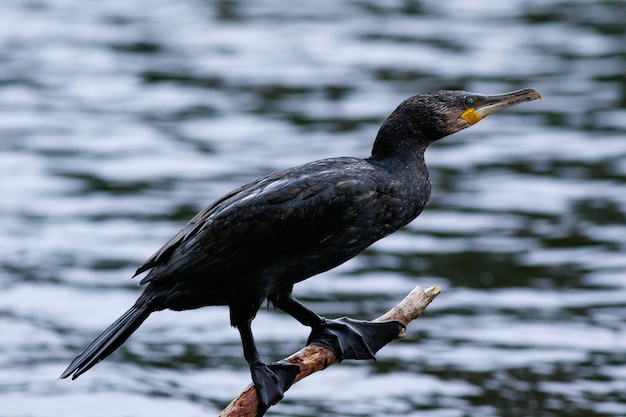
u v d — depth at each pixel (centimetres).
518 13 2606
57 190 1723
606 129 1967
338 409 1179
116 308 1373
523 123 2017
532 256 1527
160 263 739
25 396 1180
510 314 1373
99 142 1920
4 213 1638
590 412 1166
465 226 1625
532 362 1260
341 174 733
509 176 1797
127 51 2386
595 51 2347
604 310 1380
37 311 1365
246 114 2041
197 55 2364
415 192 753
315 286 1441
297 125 1983
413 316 791
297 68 2275
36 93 2155
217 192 1708
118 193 1714
